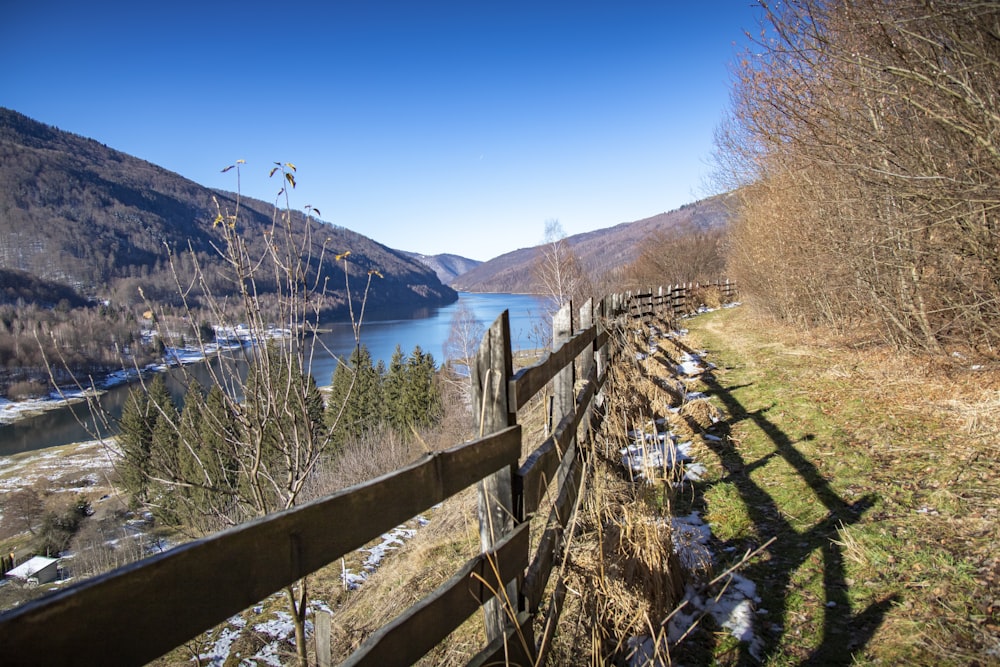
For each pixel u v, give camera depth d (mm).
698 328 14734
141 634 896
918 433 4582
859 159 5746
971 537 2973
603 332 5680
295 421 2559
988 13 4219
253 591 1104
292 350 2590
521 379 2379
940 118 4633
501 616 2092
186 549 969
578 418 3805
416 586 3875
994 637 2254
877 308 7789
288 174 2641
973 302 6191
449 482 1811
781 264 11492
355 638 3588
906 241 6176
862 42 5402
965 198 4824
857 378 6605
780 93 6375
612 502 3596
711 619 2660
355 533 1386
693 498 4016
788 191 9641
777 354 9141
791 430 5129
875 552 2986
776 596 2775
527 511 2369
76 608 797
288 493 2566
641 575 2668
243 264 2580
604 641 2498
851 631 2453
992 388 5227
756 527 3484
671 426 5719
